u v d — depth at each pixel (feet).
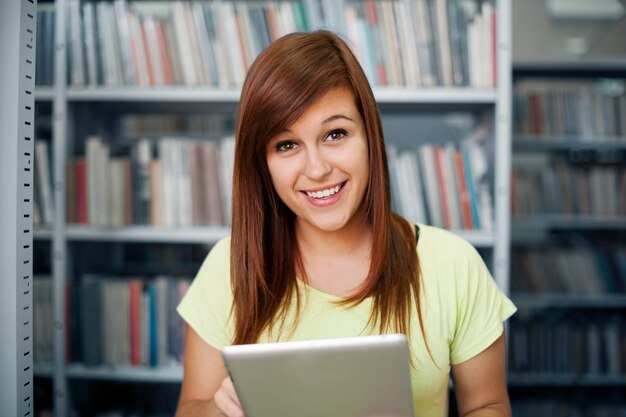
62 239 5.64
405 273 2.74
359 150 2.49
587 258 8.75
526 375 8.46
